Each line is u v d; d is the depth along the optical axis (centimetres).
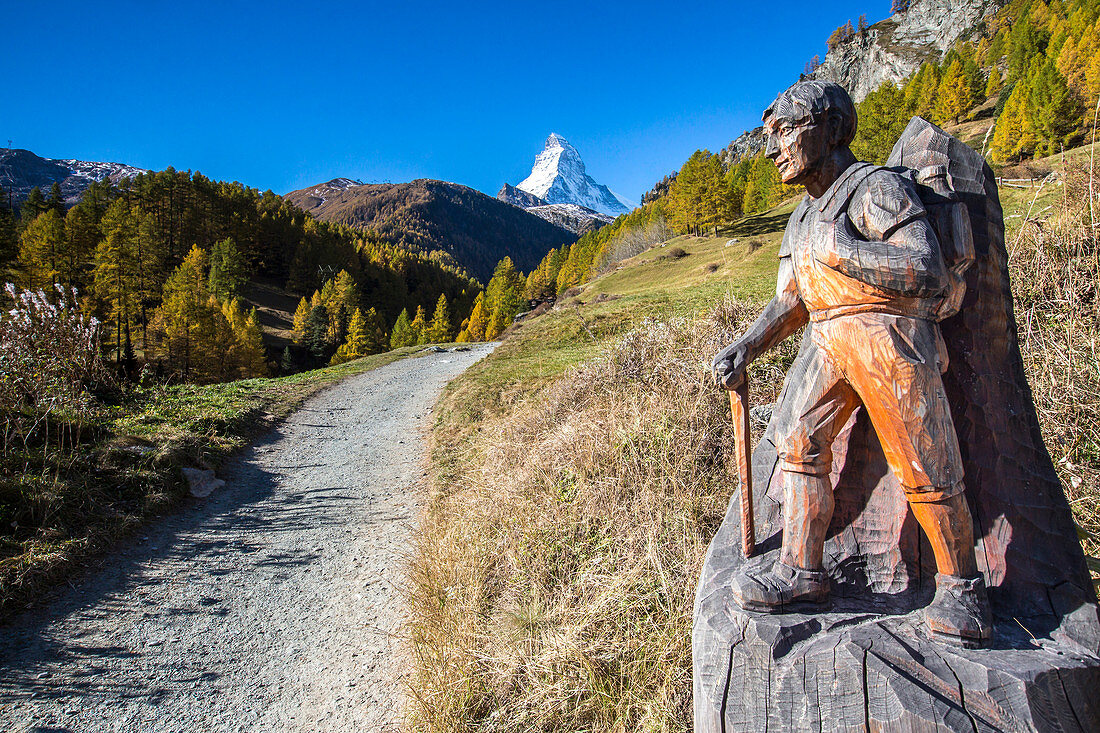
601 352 902
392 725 393
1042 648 163
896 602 192
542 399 908
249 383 1702
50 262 4050
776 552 207
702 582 215
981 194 181
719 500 441
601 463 541
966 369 184
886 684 155
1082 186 464
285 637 509
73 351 873
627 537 437
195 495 817
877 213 162
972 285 182
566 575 442
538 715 331
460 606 453
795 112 183
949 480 159
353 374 2034
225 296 5878
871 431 204
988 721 146
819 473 186
